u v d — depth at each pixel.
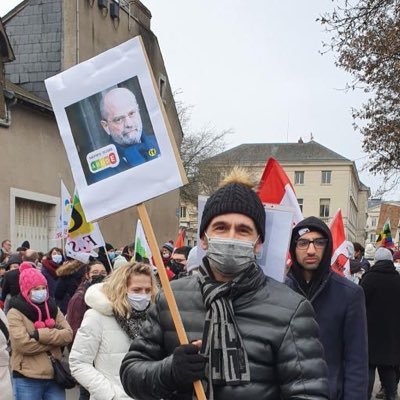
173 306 2.01
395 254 12.16
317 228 3.37
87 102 2.35
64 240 9.51
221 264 1.98
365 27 10.76
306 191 69.38
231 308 1.95
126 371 2.12
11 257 9.07
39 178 15.41
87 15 18.14
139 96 2.31
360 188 94.19
